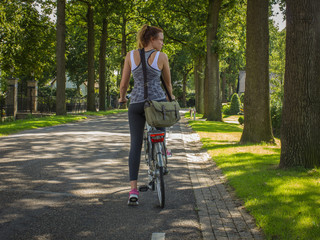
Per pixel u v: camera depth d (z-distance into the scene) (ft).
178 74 227.20
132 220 12.14
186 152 30.04
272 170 20.27
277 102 66.74
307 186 15.93
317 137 19.93
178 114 12.94
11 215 12.09
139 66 12.85
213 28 78.84
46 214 12.38
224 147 32.48
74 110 116.16
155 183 14.15
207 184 18.15
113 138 36.19
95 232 10.93
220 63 142.92
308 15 19.38
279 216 11.95
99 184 17.01
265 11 36.68
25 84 124.26
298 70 19.77
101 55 110.63
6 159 22.29
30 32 83.61
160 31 13.14
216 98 79.51
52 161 22.29
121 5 89.15
